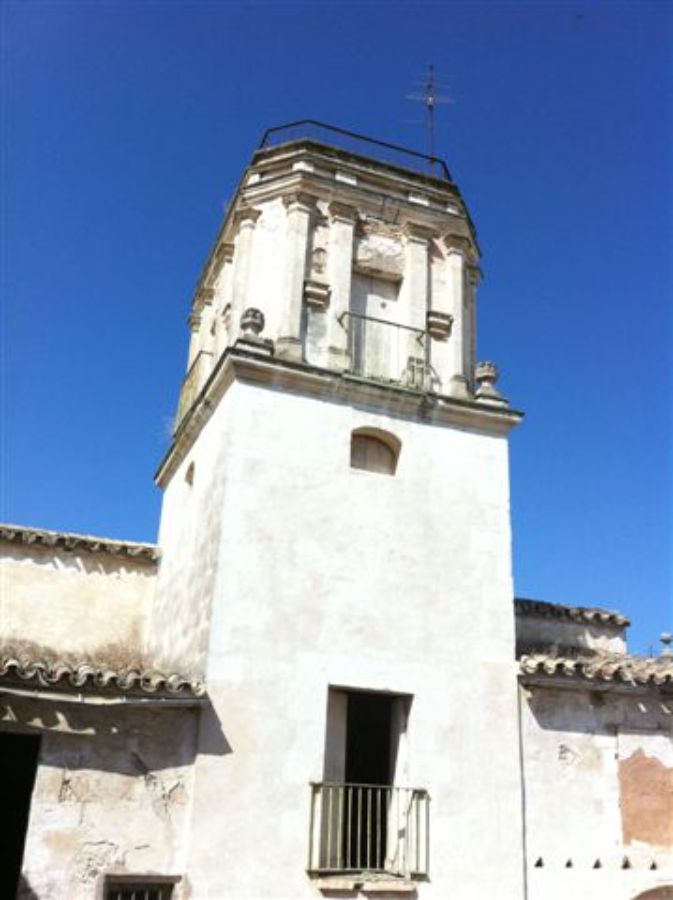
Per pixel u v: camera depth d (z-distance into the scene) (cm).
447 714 1227
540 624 1764
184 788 1070
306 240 1465
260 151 1567
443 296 1534
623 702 1329
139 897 1022
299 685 1161
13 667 1012
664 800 1293
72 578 1627
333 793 1151
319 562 1237
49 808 1016
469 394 1474
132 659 1552
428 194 1595
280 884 1058
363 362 1426
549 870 1197
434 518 1336
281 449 1281
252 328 1348
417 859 1134
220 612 1157
